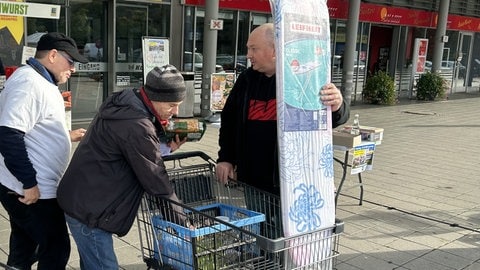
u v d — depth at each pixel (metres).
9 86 2.78
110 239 2.66
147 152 2.49
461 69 19.97
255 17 12.09
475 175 7.36
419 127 11.57
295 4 2.35
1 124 2.68
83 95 9.76
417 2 16.47
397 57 16.86
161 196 2.55
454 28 18.28
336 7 13.87
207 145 8.51
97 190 2.55
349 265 4.17
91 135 2.57
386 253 4.44
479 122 12.70
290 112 2.35
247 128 3.01
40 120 2.83
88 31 9.60
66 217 2.70
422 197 6.15
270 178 2.98
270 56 2.75
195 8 10.85
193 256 2.49
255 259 2.51
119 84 10.08
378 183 6.68
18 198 2.88
